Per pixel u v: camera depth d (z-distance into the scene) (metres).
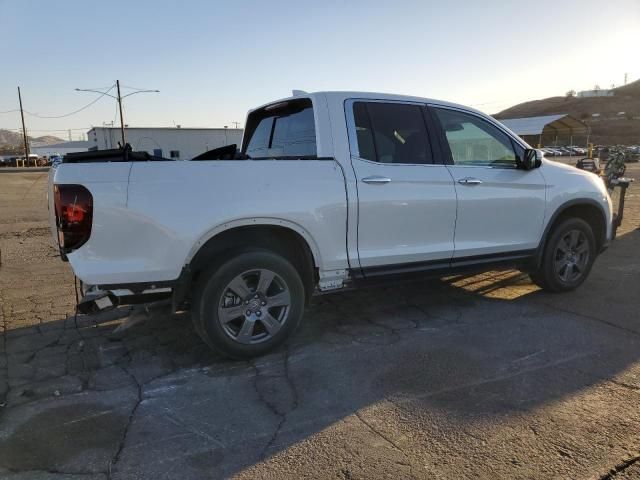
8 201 18.06
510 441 2.89
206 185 3.69
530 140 64.56
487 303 5.40
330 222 4.11
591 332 4.52
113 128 61.81
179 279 3.69
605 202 5.77
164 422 3.16
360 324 4.82
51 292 6.03
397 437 2.96
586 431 2.98
